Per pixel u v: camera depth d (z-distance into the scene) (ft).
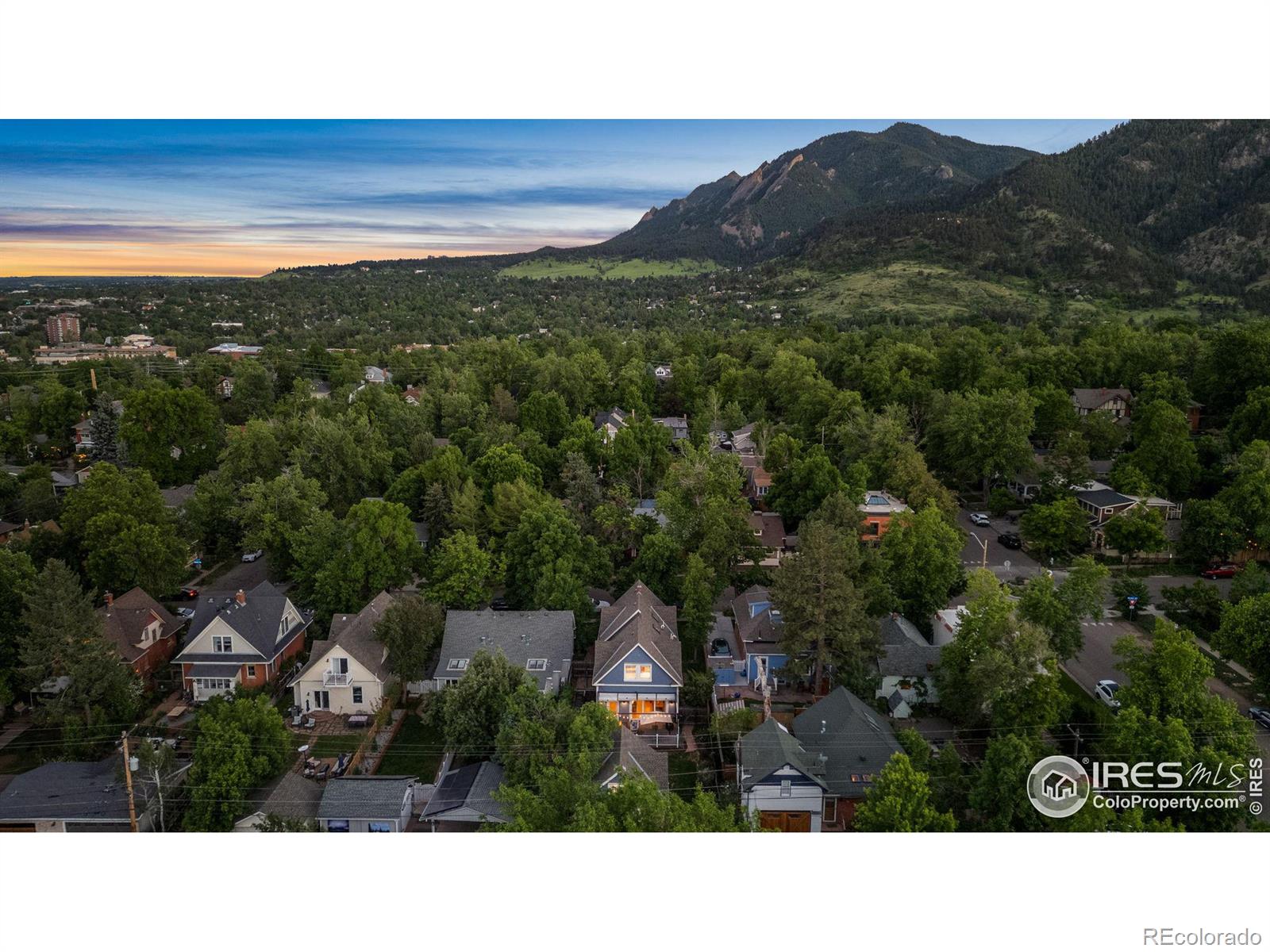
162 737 136.15
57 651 130.82
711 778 125.08
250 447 247.91
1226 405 290.97
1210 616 172.14
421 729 142.00
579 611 166.91
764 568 197.67
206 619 159.22
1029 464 252.62
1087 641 167.22
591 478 221.46
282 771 120.06
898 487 234.99
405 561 181.27
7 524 223.92
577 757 108.88
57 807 110.63
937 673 143.02
